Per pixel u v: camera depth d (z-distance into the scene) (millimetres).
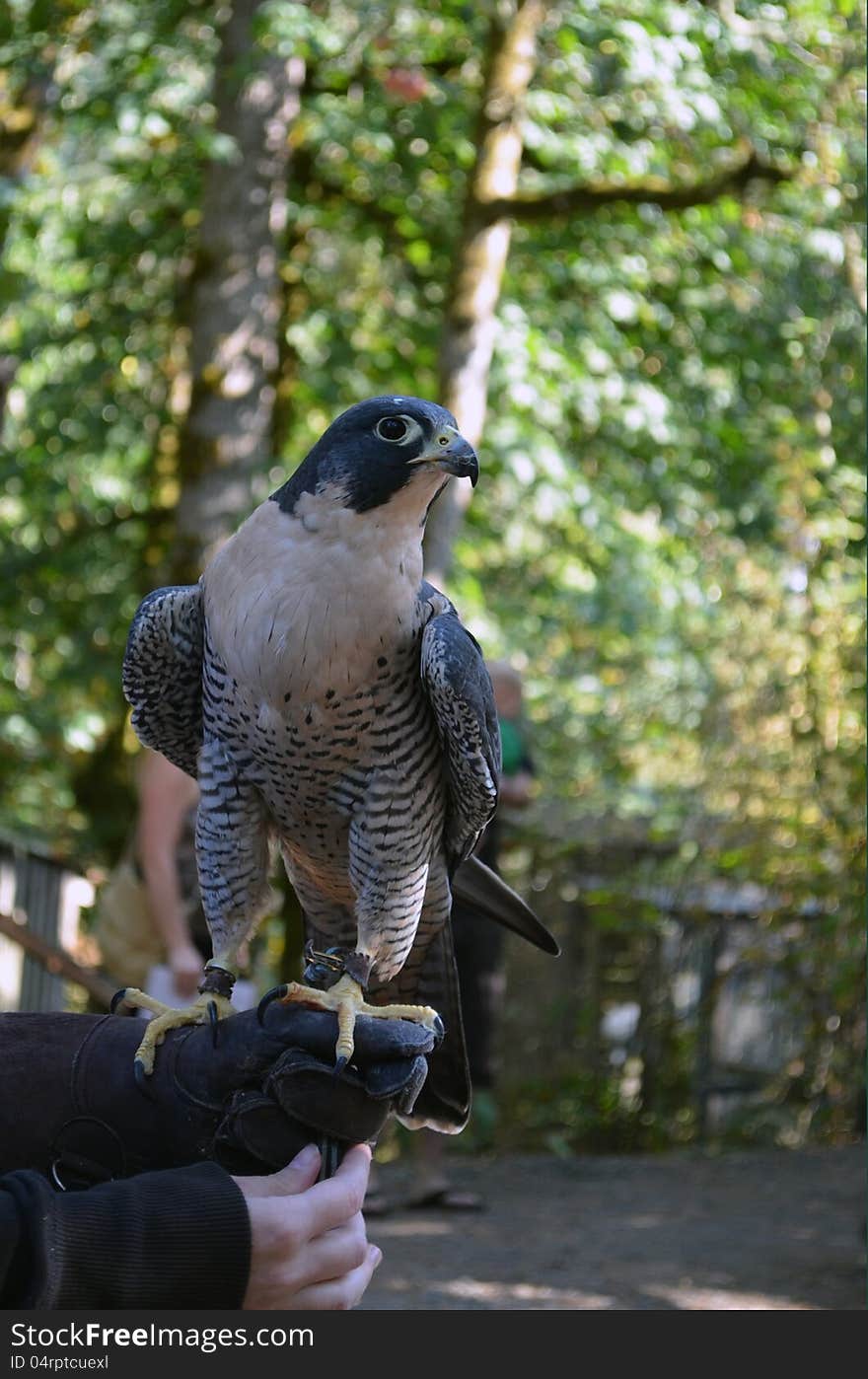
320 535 2285
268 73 7289
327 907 2750
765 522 8836
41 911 6672
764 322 8641
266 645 2285
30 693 9375
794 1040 8047
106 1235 1605
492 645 10492
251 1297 1672
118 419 9109
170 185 8875
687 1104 8125
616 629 10289
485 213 7426
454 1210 5910
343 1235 1809
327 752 2369
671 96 6844
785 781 8031
